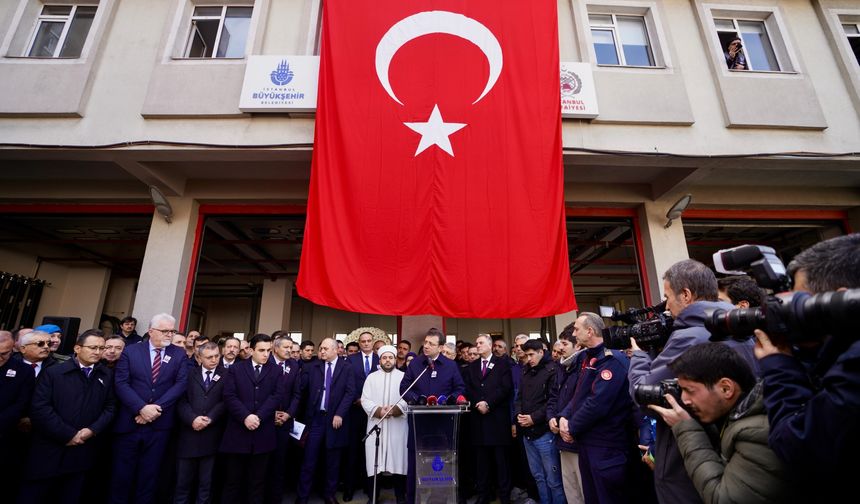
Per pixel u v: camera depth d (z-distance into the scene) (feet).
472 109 18.45
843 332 3.55
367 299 16.66
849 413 3.49
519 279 17.06
